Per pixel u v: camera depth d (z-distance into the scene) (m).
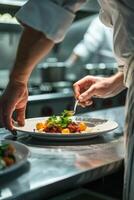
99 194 1.15
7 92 0.95
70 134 1.06
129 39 0.96
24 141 1.10
